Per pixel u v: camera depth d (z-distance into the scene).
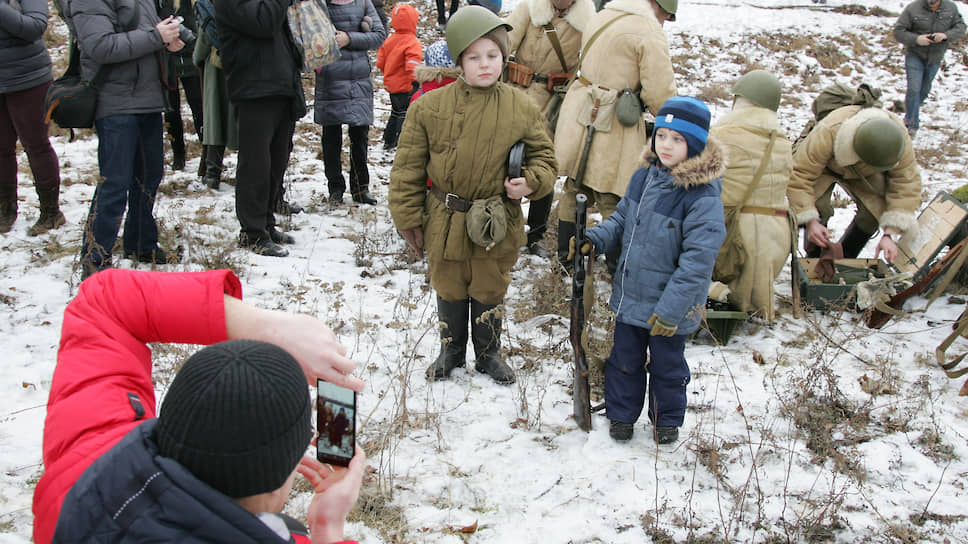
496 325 3.73
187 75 7.10
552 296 4.62
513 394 3.68
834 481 2.93
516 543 2.61
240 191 5.16
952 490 3.04
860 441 3.39
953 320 4.80
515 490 2.91
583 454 3.19
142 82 4.41
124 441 1.06
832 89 5.09
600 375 3.79
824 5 17.50
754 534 2.73
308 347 1.27
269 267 5.02
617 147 4.91
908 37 10.30
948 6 10.17
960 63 14.84
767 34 15.63
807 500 2.88
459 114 3.26
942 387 3.94
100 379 1.24
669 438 3.30
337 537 1.25
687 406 3.66
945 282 4.41
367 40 6.24
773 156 4.52
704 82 12.69
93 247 4.43
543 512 2.79
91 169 7.00
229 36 4.74
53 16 13.81
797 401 3.61
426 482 2.91
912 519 2.85
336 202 6.65
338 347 1.29
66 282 4.45
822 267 5.06
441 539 2.60
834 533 2.75
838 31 16.14
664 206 3.05
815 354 4.05
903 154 4.76
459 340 3.76
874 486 3.06
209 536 0.97
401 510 2.74
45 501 1.12
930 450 3.33
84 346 1.27
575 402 3.40
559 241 5.09
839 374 4.05
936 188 8.23
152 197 4.82
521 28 5.57
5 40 4.82
